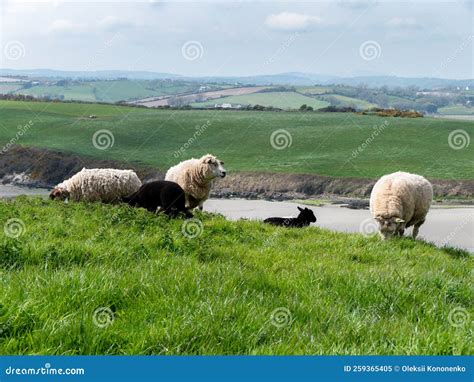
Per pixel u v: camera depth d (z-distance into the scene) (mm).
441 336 6496
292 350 6078
